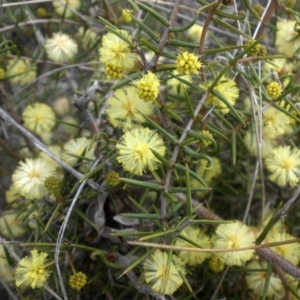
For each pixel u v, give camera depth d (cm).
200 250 16
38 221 18
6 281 21
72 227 20
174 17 16
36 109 26
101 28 27
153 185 16
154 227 20
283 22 22
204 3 16
